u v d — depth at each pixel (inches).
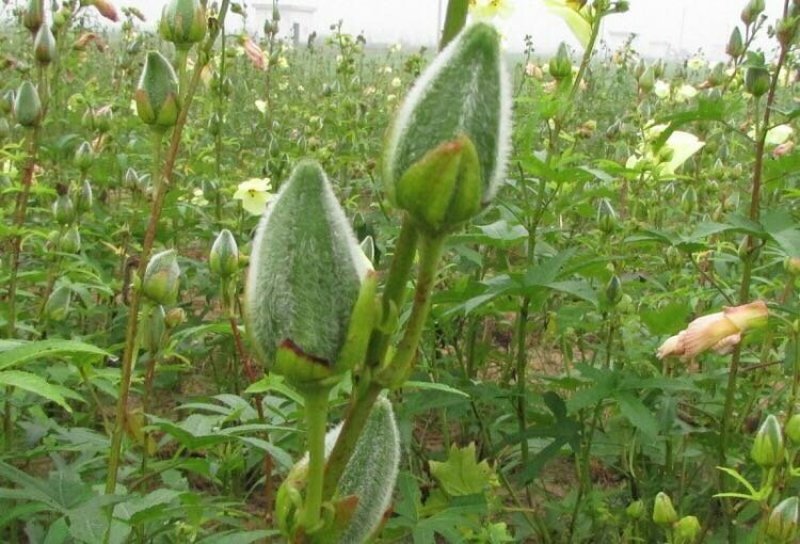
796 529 120.1
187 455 182.4
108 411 213.9
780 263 235.6
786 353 170.1
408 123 58.2
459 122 57.3
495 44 57.8
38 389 91.3
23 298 232.1
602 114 504.1
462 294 177.6
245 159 403.5
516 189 267.1
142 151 378.0
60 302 177.5
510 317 286.7
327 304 59.9
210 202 296.2
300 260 59.9
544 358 268.5
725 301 221.8
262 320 60.7
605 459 213.3
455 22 63.0
